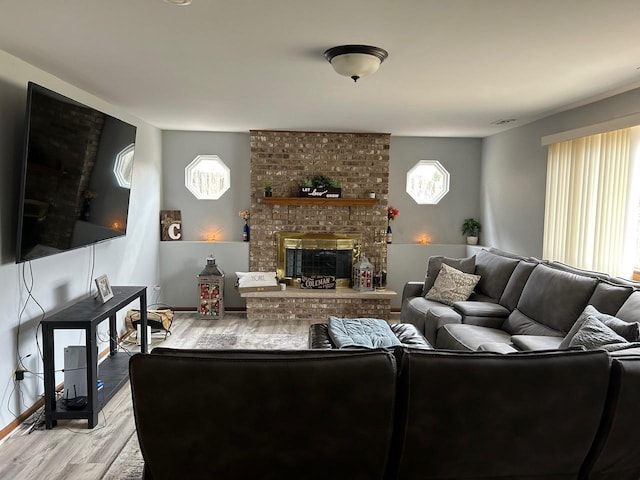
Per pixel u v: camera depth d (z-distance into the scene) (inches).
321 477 65.3
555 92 145.9
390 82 135.0
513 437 65.0
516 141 214.5
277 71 124.7
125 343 189.3
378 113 185.2
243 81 136.2
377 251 245.0
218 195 251.9
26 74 120.5
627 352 79.1
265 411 60.6
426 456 65.4
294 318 234.7
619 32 93.0
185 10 84.0
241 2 80.1
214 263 236.5
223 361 59.9
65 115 120.4
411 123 209.0
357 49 102.3
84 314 124.5
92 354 120.6
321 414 61.5
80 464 105.6
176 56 112.2
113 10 84.6
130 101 167.6
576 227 167.6
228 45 103.3
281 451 63.0
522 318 153.9
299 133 237.8
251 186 239.3
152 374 58.8
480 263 198.4
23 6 83.0
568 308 135.1
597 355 64.6
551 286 144.9
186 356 61.0
